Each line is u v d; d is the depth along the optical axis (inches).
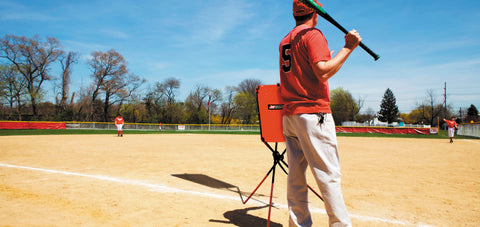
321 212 118.5
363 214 117.3
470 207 128.6
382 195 149.5
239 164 257.0
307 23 81.0
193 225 100.3
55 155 295.4
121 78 1807.3
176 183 169.0
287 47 77.8
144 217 107.7
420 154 377.1
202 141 593.6
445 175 212.7
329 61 66.8
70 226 95.9
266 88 117.9
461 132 1416.1
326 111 71.7
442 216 115.8
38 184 157.6
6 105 1571.1
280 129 114.5
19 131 977.5
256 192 154.0
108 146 422.0
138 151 354.9
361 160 306.7
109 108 2011.6
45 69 1585.9
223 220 106.9
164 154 325.4
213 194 145.8
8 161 247.8
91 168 216.8
